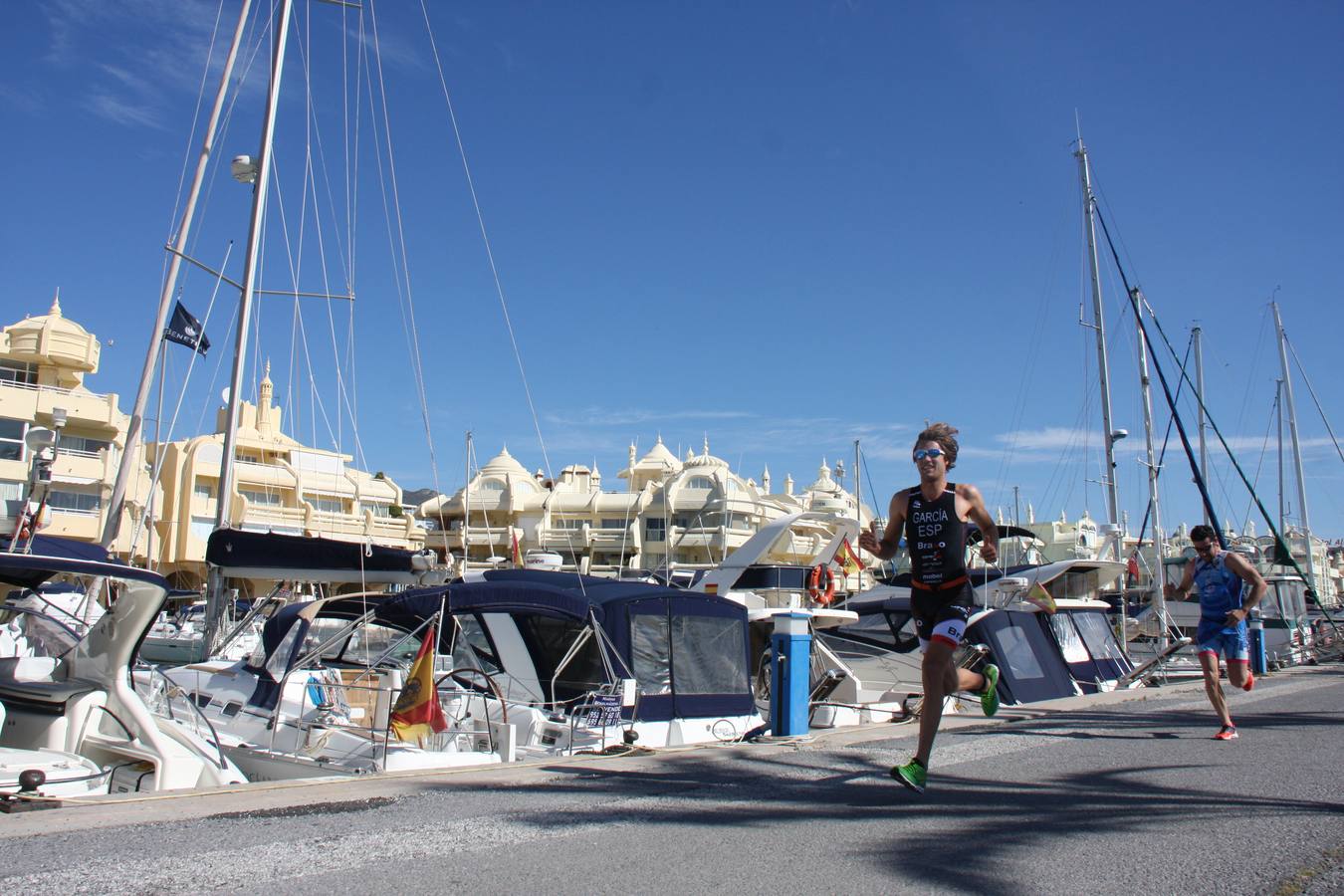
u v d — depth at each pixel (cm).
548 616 1212
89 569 755
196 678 1335
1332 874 412
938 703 505
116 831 451
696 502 6719
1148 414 3325
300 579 1379
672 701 1216
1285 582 3750
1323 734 902
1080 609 2039
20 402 3966
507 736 1062
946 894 379
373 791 571
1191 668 2700
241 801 529
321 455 5591
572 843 446
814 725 1423
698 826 484
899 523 534
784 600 1794
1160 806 546
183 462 4778
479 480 7262
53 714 803
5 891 352
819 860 425
